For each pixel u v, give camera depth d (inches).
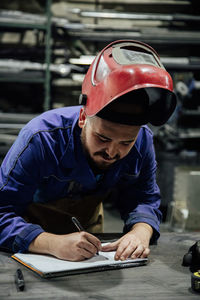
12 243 42.2
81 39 141.1
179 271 38.9
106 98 35.0
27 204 46.7
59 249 39.6
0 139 136.6
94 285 34.4
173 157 133.9
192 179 115.8
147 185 53.4
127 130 36.1
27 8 157.6
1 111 154.6
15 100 158.9
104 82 35.8
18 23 132.7
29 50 142.5
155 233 48.5
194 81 136.9
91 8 160.6
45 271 35.7
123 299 31.5
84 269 37.4
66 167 46.2
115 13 144.2
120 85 34.5
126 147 38.7
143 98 34.9
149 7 162.1
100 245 40.7
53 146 44.4
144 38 137.8
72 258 39.3
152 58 38.0
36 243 41.1
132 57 36.6
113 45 39.2
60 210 52.6
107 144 38.2
